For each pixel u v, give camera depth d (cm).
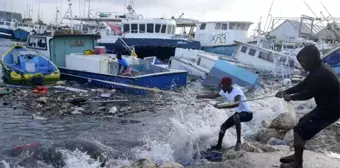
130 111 1260
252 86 1848
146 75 1666
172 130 862
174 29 2911
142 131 958
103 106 1334
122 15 3359
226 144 783
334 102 475
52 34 2125
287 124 862
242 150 673
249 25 3156
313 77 473
